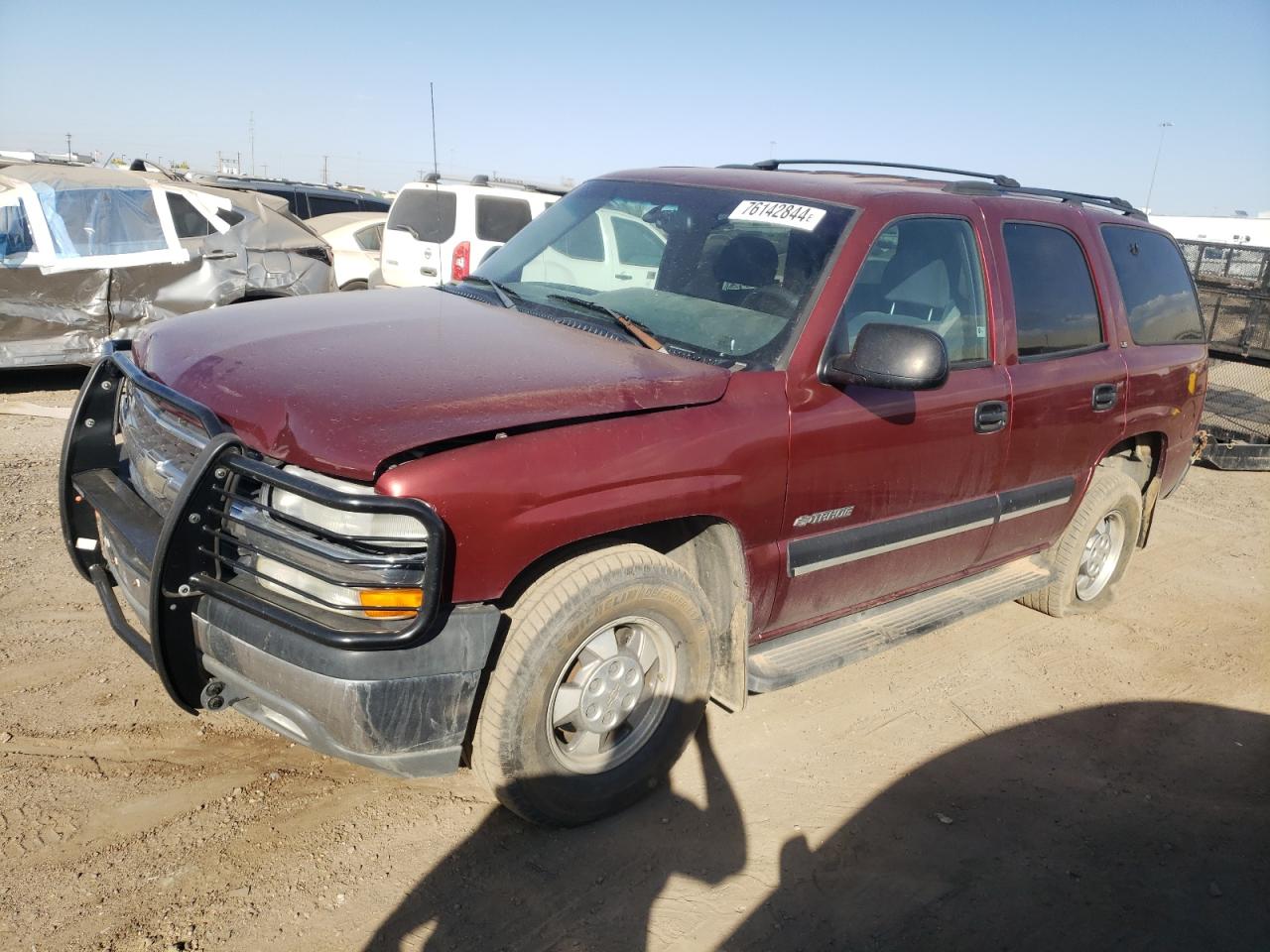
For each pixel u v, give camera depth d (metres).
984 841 3.38
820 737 3.93
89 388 3.40
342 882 2.83
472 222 10.66
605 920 2.80
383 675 2.55
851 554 3.64
